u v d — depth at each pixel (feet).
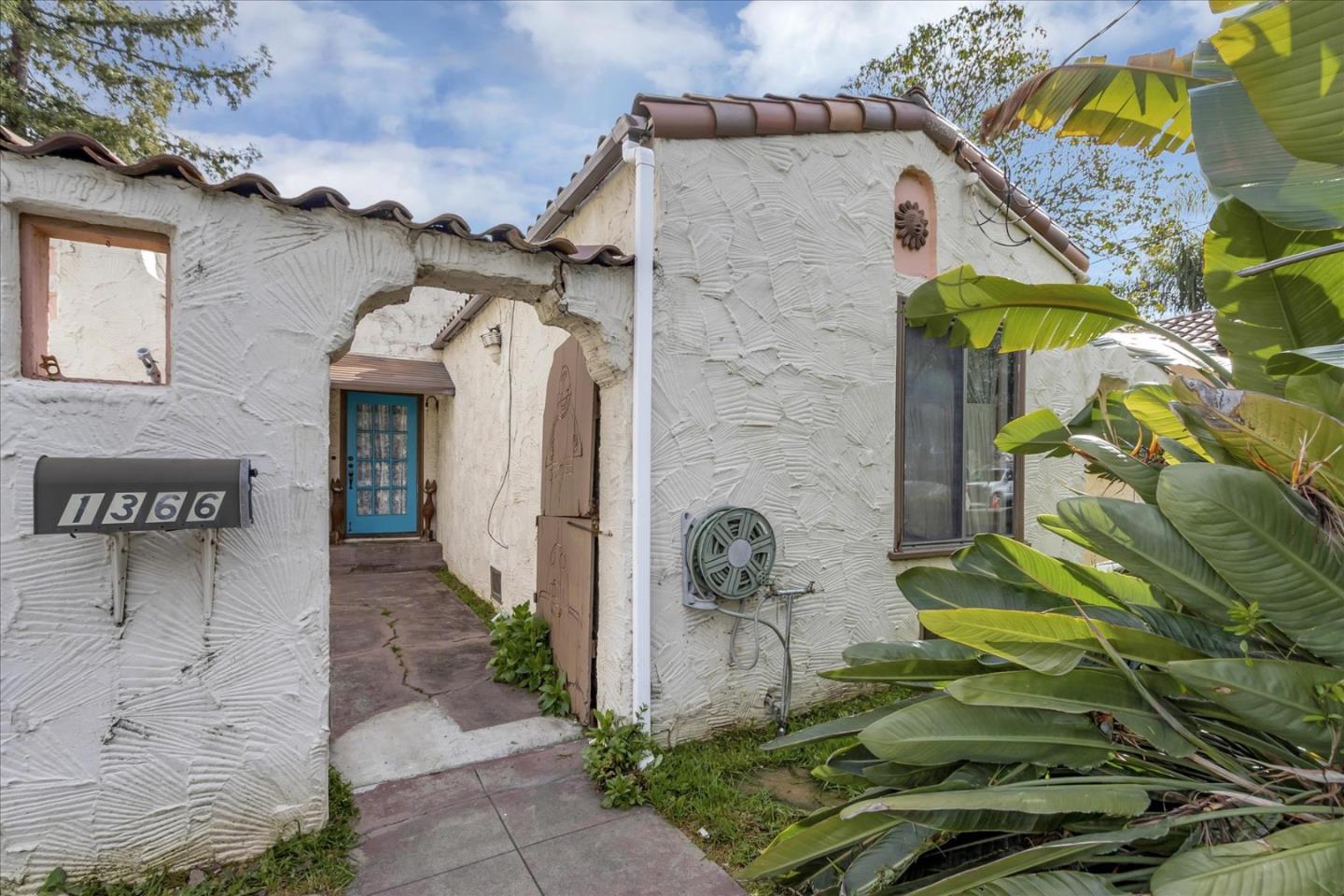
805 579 13.35
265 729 8.65
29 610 7.38
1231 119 7.04
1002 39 38.70
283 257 8.75
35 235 7.64
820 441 13.56
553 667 14.56
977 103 40.34
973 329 10.57
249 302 8.53
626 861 8.67
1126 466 8.39
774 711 12.81
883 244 14.43
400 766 11.10
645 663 11.26
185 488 7.42
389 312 29.71
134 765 7.91
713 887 8.18
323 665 9.07
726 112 12.05
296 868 8.34
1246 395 6.34
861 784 9.59
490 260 10.18
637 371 11.28
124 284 15.61
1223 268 8.40
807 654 13.41
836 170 13.71
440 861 8.62
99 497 7.04
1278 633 6.78
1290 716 5.80
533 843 9.04
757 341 12.69
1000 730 6.72
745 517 12.07
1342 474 6.27
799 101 13.24
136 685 7.91
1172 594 6.98
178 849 8.16
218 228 8.34
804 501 13.33
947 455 15.98
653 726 11.46
